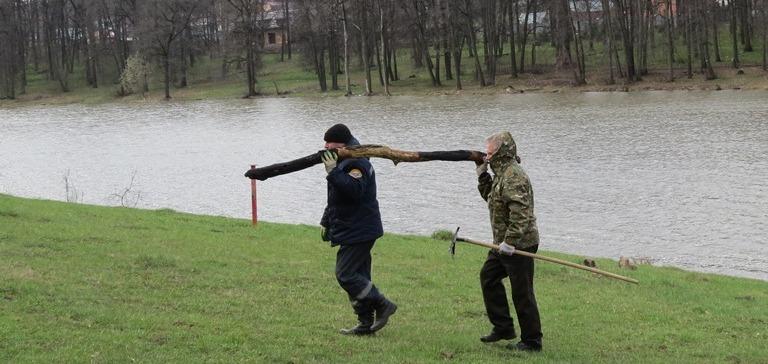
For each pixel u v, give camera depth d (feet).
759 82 217.15
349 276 28.68
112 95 322.75
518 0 307.37
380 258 48.85
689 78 234.99
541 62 293.43
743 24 262.67
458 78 261.03
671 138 131.13
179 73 333.83
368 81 271.69
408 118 187.52
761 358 30.91
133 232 51.11
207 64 364.79
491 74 267.39
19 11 356.59
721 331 35.40
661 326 35.37
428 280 42.16
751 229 73.05
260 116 215.31
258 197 95.76
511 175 27.43
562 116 174.60
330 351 27.40
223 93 303.68
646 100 200.75
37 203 62.80
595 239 71.31
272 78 327.88
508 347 29.30
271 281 38.88
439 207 86.53
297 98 275.39
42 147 158.92
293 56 370.32
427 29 298.76
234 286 37.22
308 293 36.81
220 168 123.85
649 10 255.29
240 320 30.94
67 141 169.48
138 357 25.57
